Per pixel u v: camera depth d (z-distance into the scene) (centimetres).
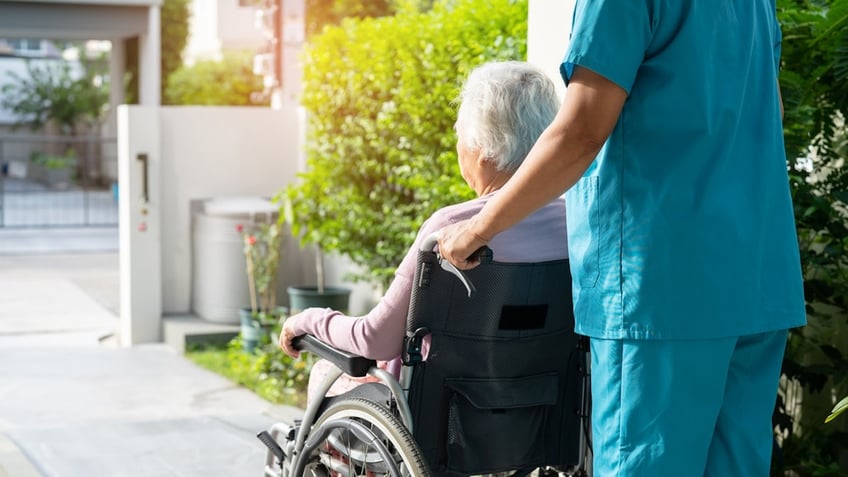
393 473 224
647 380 206
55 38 1942
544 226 239
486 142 234
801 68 311
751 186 210
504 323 238
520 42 436
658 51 203
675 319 202
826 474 333
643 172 205
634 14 198
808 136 317
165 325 755
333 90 641
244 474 427
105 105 2570
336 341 250
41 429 496
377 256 622
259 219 746
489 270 228
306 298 670
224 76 1823
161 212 775
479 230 209
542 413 251
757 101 216
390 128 574
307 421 260
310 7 1454
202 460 446
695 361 204
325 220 658
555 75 363
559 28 360
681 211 202
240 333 736
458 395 239
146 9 1780
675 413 204
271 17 839
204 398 586
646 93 203
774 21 232
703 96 202
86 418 535
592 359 218
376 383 249
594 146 200
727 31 209
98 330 816
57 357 704
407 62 551
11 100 2631
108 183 2228
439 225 229
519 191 202
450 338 233
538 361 246
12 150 2595
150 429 499
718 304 203
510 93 233
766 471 220
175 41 2042
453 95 505
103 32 1772
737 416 218
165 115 769
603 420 213
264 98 905
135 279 758
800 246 329
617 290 207
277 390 588
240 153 789
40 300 941
